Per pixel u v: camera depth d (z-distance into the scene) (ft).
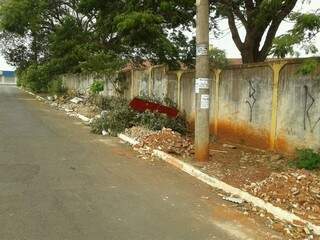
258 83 39.06
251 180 29.30
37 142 43.75
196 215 22.76
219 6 53.16
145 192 26.68
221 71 44.73
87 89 106.73
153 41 61.98
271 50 27.55
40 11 118.93
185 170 33.50
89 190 26.37
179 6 58.13
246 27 53.36
